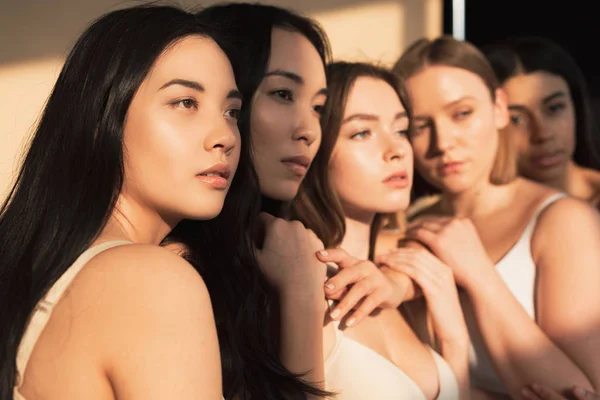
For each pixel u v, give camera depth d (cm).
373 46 281
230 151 104
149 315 85
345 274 151
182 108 99
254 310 132
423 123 189
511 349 169
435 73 187
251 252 135
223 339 126
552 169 238
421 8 286
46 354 89
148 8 104
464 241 178
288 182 146
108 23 102
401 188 162
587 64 287
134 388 84
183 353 86
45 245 95
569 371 167
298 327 138
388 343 161
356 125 160
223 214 133
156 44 98
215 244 132
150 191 99
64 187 98
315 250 147
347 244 166
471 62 190
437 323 168
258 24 144
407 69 191
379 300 154
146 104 98
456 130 186
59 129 100
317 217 162
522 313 172
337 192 162
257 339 130
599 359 168
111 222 99
